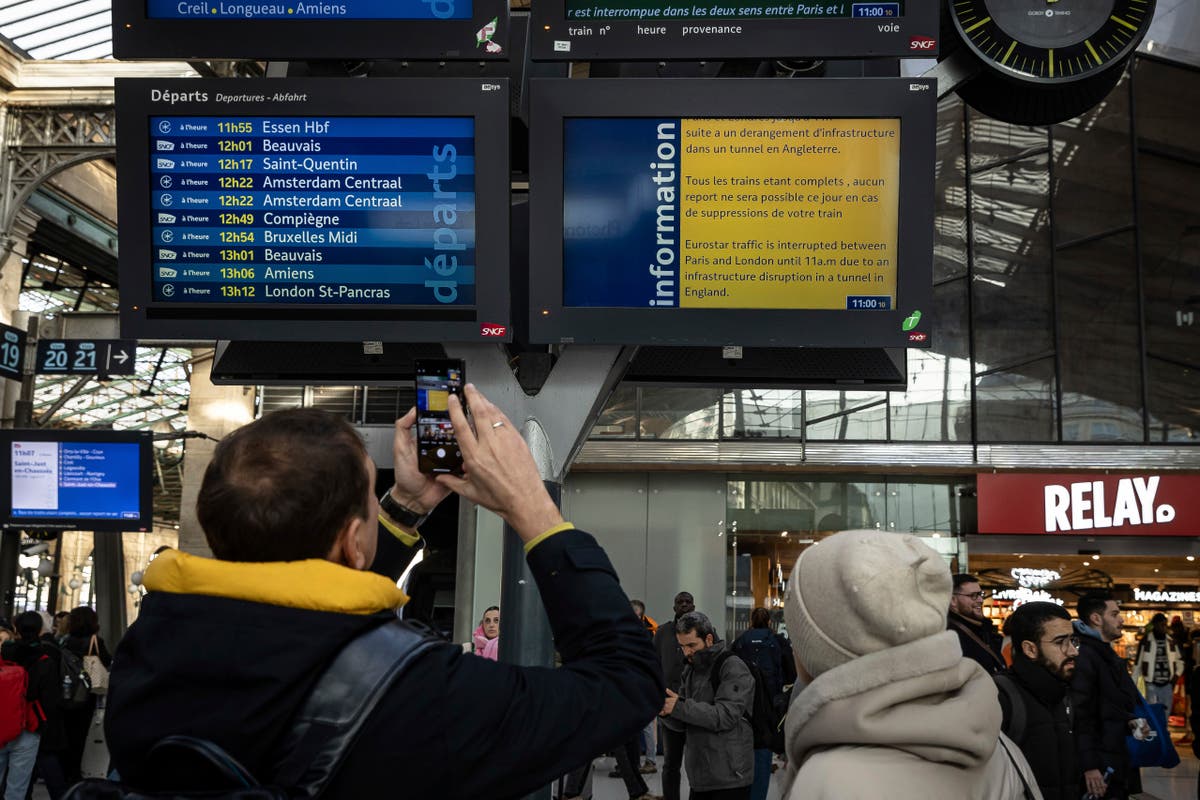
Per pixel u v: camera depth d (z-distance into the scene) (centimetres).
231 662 143
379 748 144
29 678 934
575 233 477
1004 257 1878
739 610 1909
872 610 157
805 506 1927
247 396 2362
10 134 2308
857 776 152
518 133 528
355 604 149
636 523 1941
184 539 2353
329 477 159
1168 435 1809
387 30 462
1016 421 1841
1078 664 579
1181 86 1864
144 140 477
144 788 144
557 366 497
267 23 465
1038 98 536
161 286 480
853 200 475
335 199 476
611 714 158
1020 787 176
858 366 519
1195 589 2017
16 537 1770
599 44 457
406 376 520
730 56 457
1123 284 1848
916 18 455
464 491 194
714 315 475
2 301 2683
